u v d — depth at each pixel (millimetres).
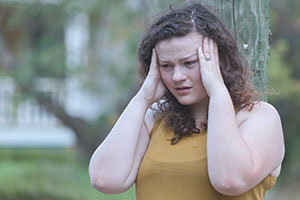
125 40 18516
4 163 22422
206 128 4352
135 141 4426
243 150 3916
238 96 4355
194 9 4348
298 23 22641
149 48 4555
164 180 4230
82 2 18844
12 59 22672
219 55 4375
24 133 26375
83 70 20109
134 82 19047
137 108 4488
